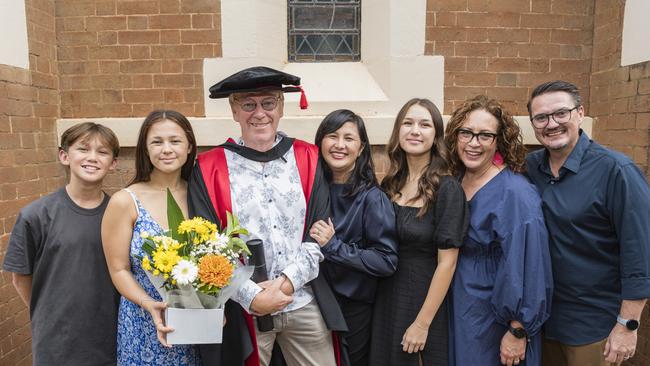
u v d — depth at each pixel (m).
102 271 1.97
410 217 2.04
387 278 2.12
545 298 1.83
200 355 1.95
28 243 1.94
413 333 1.97
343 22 3.49
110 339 2.00
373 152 3.26
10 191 2.71
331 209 2.21
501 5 3.18
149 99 3.19
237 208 1.97
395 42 3.19
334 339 2.16
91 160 1.96
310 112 3.27
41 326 1.92
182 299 1.61
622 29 2.88
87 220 1.98
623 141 2.88
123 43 3.16
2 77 2.64
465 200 1.99
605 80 3.06
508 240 1.86
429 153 2.13
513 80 3.23
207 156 2.07
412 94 3.23
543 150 2.15
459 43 3.20
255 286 1.83
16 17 2.75
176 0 3.12
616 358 1.85
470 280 1.98
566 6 3.19
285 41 3.44
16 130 2.76
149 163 1.90
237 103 2.02
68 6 3.14
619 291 1.92
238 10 3.12
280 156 2.06
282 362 2.26
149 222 1.80
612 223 1.86
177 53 3.16
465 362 1.95
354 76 3.40
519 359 1.87
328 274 2.14
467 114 1.98
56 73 3.17
